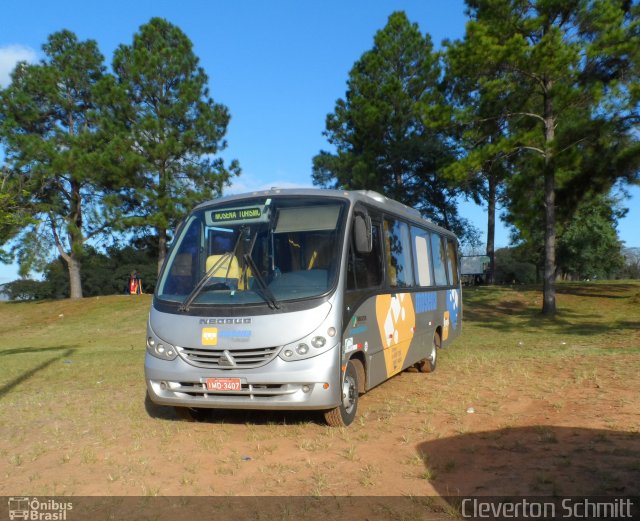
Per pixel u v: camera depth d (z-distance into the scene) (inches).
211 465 241.0
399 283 383.6
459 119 967.6
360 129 1614.2
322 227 299.4
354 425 293.9
